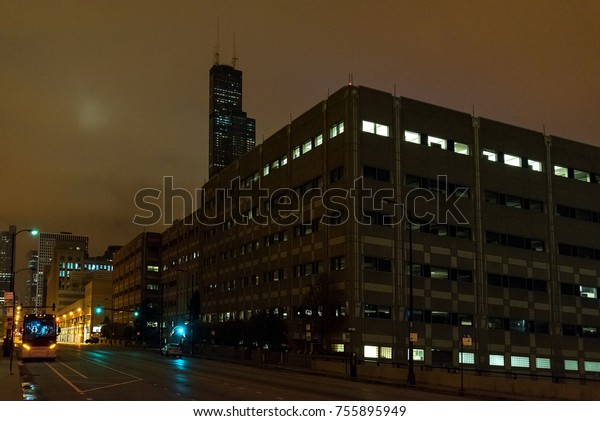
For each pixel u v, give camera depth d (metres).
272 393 26.75
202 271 101.56
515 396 28.91
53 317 57.06
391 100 64.75
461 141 68.69
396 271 61.16
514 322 68.19
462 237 66.44
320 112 67.31
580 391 26.97
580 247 75.69
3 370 40.06
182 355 78.38
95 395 24.62
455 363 62.88
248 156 85.94
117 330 150.62
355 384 36.78
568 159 77.06
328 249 63.06
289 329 69.06
